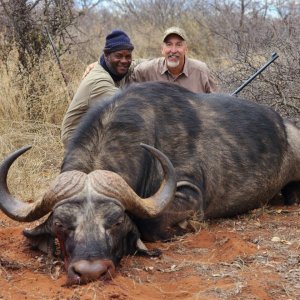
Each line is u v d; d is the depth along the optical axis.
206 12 8.02
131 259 2.40
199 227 2.82
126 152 2.61
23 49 4.86
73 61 5.20
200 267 2.33
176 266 2.34
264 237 2.69
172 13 8.53
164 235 2.71
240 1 7.88
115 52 3.43
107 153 2.56
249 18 7.29
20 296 2.05
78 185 2.20
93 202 2.17
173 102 2.95
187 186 2.81
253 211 3.19
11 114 4.55
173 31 3.75
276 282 2.15
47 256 2.44
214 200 3.01
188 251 2.54
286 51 4.45
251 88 4.35
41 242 2.48
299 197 3.44
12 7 4.86
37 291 2.10
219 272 2.27
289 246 2.55
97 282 2.04
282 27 5.98
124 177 2.54
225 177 3.02
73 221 2.15
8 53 4.84
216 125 3.05
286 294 2.07
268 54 4.55
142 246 2.44
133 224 2.40
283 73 4.23
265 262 2.35
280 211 3.20
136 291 2.08
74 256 2.09
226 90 4.50
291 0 7.50
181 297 2.06
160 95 2.92
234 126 3.11
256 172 3.13
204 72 3.89
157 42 7.54
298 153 3.37
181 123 2.91
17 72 4.80
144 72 3.86
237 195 3.08
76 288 2.03
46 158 4.10
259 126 3.20
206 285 2.14
